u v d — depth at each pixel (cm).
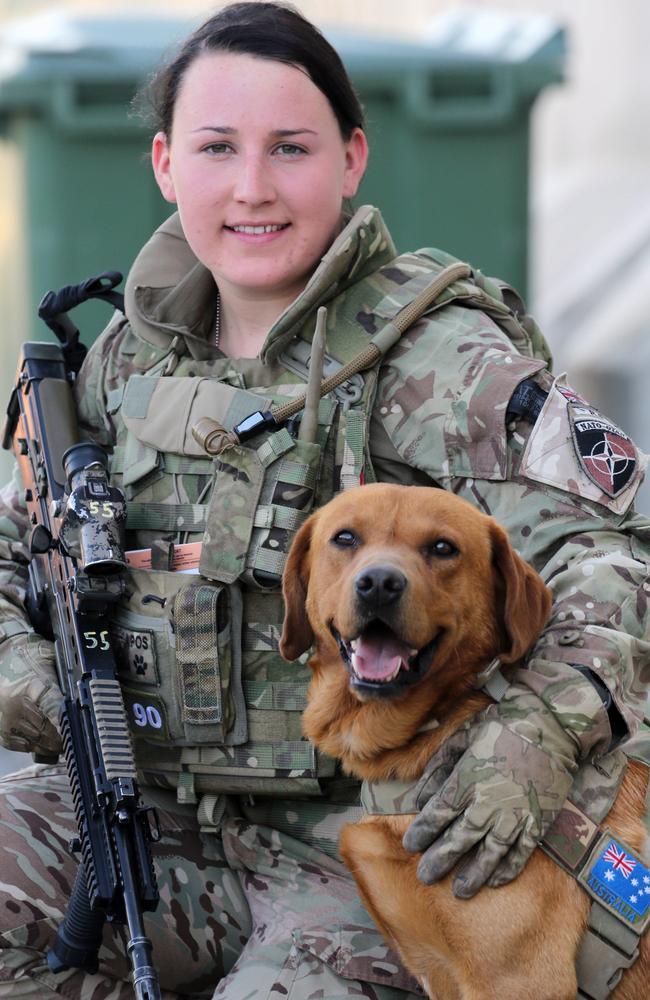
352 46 968
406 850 417
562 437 450
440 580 419
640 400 1543
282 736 467
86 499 476
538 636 434
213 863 485
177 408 488
